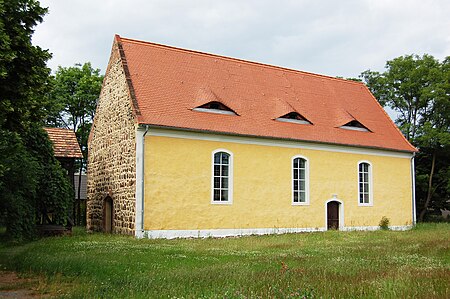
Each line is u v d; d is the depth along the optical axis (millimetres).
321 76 32688
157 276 10812
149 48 26062
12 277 11648
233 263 13273
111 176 24547
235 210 23953
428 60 38344
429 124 37156
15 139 15078
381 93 40312
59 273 11531
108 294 8977
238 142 24375
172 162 22312
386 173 30297
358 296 8750
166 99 23484
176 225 22125
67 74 42250
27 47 13008
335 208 28031
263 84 28625
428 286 9508
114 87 25109
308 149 26859
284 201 25672
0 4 12055
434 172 39094
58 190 22812
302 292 8664
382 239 21906
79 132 42938
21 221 19516
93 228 26906
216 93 25672
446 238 21594
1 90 12898
